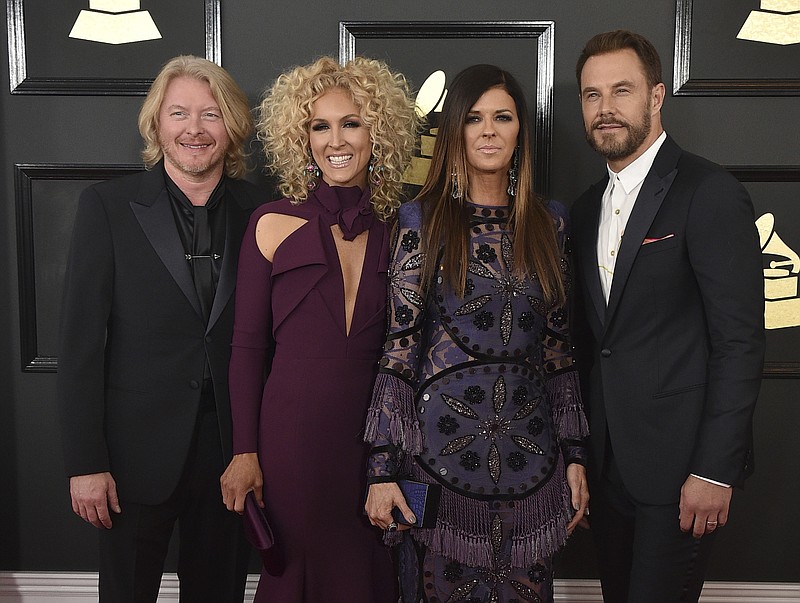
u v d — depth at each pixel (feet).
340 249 6.66
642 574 6.66
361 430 6.57
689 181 6.50
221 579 7.70
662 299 6.51
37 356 9.02
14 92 8.75
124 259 7.06
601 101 6.72
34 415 9.09
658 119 6.89
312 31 8.74
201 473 7.34
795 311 8.89
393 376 6.20
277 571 6.45
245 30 8.75
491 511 6.13
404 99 7.16
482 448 6.15
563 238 6.74
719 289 6.18
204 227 7.29
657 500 6.53
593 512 7.31
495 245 6.35
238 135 7.46
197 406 7.07
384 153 6.85
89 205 7.13
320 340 6.53
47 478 9.15
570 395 6.64
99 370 6.98
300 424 6.46
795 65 8.63
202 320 7.12
